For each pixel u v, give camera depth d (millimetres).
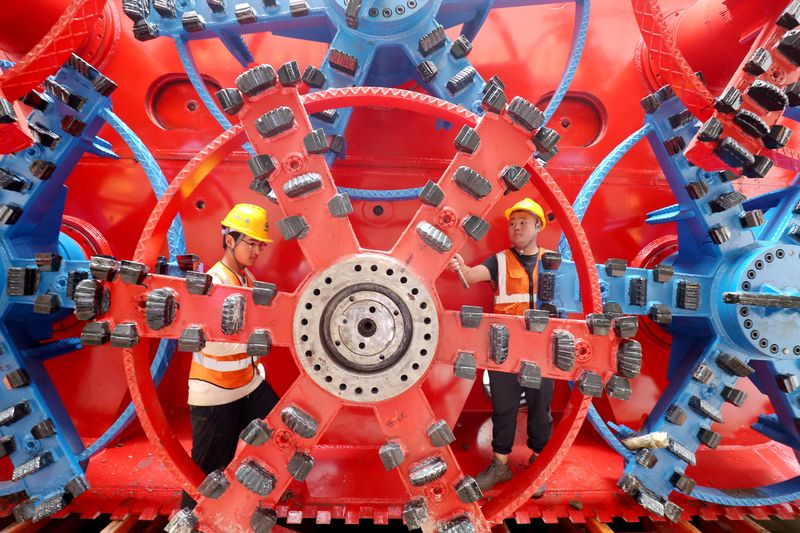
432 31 2439
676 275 2492
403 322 1704
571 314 2930
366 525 2730
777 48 1925
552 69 3496
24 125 2000
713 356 2475
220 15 2701
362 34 2486
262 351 1667
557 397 3480
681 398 2475
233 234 2318
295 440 1750
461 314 1699
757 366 2656
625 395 1723
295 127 1692
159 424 1931
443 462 1693
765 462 3105
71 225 3232
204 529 1774
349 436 3021
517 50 3498
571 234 1957
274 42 3422
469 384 3061
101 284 1718
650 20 2193
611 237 3480
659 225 3469
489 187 1695
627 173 3477
